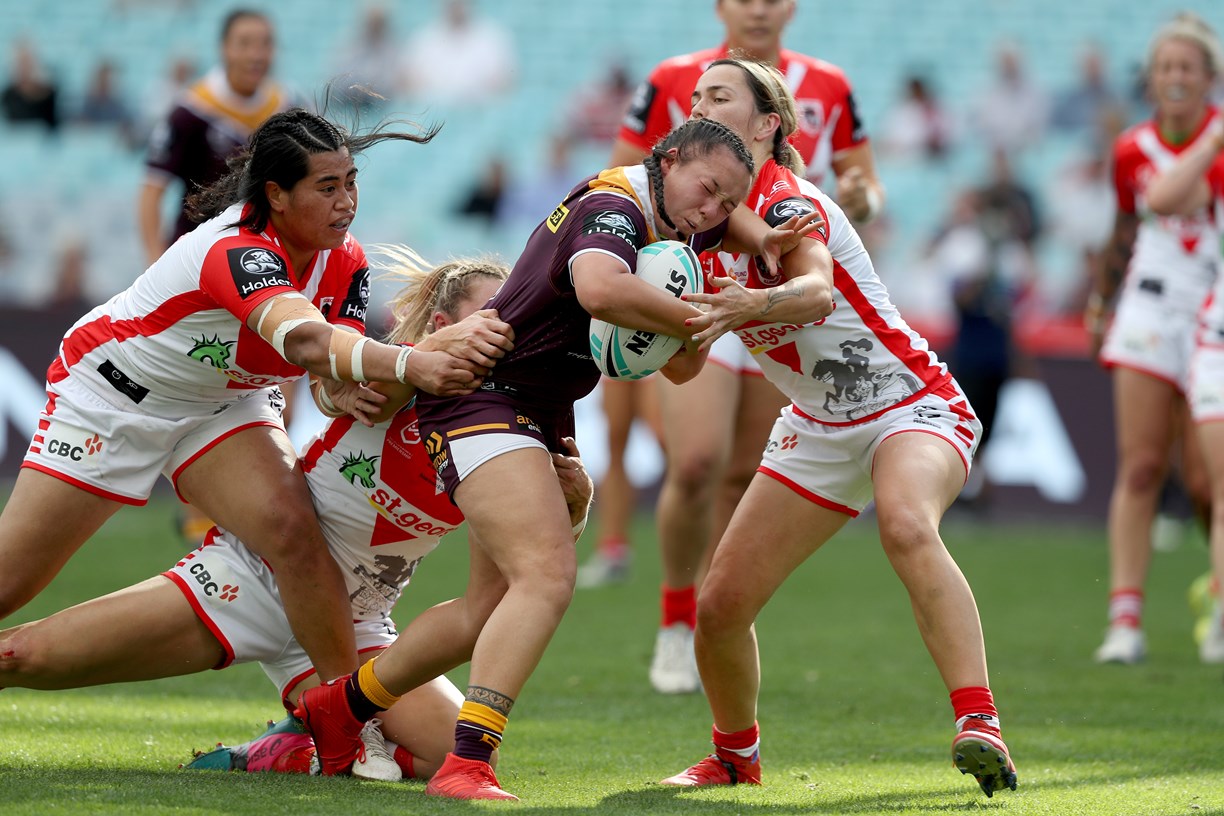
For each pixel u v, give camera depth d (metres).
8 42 64.25
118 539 35.50
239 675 20.58
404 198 57.31
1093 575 34.31
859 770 15.15
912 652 24.16
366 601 15.16
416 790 13.10
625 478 32.19
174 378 14.45
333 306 14.66
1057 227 55.12
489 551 12.95
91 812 11.33
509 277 13.59
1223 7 64.12
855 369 13.97
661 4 65.50
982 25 64.19
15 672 13.80
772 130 14.43
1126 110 58.62
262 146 13.53
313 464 14.65
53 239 54.22
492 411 13.12
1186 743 16.94
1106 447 42.66
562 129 58.59
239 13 25.45
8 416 41.19
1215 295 21.23
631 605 28.97
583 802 12.75
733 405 20.08
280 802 11.98
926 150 57.56
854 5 64.88
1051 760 15.88
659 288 12.55
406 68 62.44
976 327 42.62
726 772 14.30
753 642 14.23
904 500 13.10
